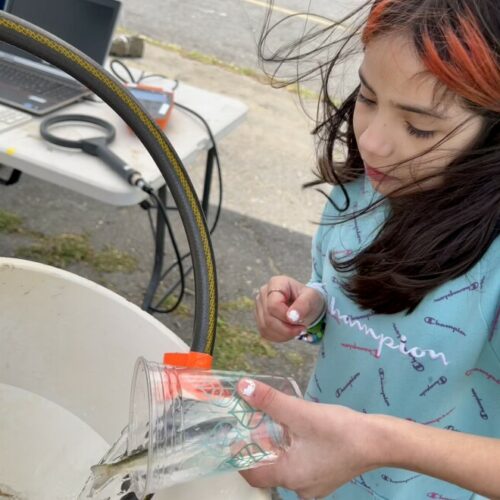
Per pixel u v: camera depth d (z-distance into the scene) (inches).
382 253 27.7
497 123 23.0
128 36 120.0
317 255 35.4
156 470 18.9
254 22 154.8
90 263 76.2
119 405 29.5
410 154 23.2
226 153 105.3
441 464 21.2
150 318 28.5
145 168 47.3
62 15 55.7
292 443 21.1
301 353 72.0
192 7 158.4
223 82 126.0
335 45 28.7
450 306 27.7
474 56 20.3
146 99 54.3
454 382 29.3
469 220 25.5
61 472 28.8
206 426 19.6
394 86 21.8
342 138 32.0
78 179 44.9
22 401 30.7
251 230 89.0
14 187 85.8
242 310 75.4
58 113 52.0
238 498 21.9
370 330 30.4
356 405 32.0
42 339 30.3
